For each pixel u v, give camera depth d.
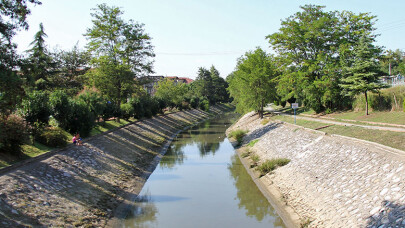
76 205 14.14
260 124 42.78
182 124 65.75
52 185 14.59
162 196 19.03
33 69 12.46
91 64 39.34
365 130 19.89
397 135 16.41
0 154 15.33
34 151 18.00
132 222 14.74
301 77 33.84
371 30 33.44
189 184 21.83
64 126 24.70
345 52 30.83
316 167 17.97
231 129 55.56
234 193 19.55
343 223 11.42
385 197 11.00
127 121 43.44
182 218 15.32
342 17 34.41
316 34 33.31
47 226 11.34
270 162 22.83
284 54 36.59
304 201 15.28
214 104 130.38
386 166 12.86
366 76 26.09
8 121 15.48
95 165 20.58
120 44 39.06
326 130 23.94
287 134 29.00
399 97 24.98
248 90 44.00
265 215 15.70
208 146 39.50
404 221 9.12
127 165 24.50
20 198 12.05
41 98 20.78
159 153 33.75
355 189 13.03
